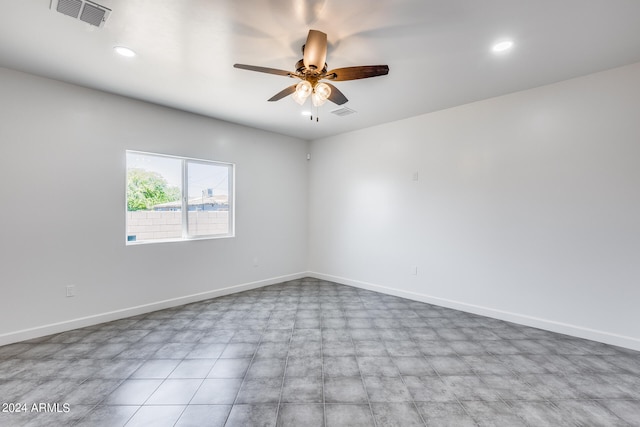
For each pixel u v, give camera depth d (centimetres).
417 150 399
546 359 243
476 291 349
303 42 222
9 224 264
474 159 349
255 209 464
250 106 358
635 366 231
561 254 294
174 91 313
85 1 176
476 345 269
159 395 195
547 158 300
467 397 195
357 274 472
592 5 179
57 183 288
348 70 208
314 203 538
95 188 310
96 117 310
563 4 179
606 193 271
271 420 173
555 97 294
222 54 239
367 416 177
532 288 311
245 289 450
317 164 533
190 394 196
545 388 204
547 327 301
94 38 216
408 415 178
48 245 283
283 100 339
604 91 269
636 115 257
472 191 351
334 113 386
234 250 437
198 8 183
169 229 378
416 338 283
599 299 274
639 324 257
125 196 331
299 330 301
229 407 184
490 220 338
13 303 266
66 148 292
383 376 219
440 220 379
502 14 189
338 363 237
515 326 312
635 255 259
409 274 409
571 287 289
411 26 201
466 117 354
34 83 275
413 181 404
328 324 317
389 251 432
